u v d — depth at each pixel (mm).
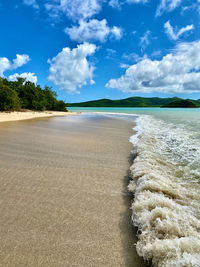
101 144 7047
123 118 23156
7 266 1606
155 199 2562
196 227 2129
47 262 1673
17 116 19219
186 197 3016
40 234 2035
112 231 2152
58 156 5188
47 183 3406
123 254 1811
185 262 1498
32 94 31422
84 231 2127
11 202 2691
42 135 8469
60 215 2422
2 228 2109
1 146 6043
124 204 2797
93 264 1678
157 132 10375
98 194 3086
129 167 4531
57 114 31078
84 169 4250
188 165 4688
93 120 19328
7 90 22516
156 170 4039
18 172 3865
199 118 21953
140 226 2158
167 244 1714
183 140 7883
